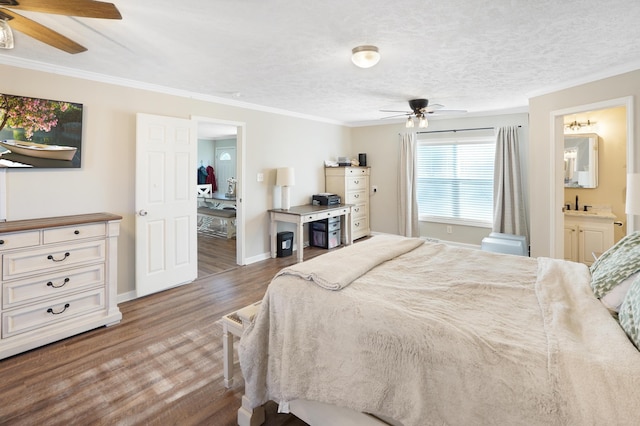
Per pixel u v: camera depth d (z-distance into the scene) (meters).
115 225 2.90
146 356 2.40
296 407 1.66
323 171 6.03
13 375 2.15
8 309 2.36
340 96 4.10
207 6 1.82
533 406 1.00
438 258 2.36
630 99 2.97
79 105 3.02
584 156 4.31
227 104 4.32
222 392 2.01
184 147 3.79
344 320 1.46
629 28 2.18
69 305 2.67
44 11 1.48
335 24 2.07
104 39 2.28
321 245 5.73
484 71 3.08
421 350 1.24
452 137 5.58
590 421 0.92
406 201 5.98
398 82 3.46
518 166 4.88
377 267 2.11
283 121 5.16
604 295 1.53
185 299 3.48
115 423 1.75
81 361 2.32
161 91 3.62
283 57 2.67
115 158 3.30
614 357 1.03
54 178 2.92
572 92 3.50
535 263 2.22
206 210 6.99
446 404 1.16
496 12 1.94
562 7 1.89
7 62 2.63
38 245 2.49
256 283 3.97
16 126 2.67
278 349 1.68
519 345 1.17
